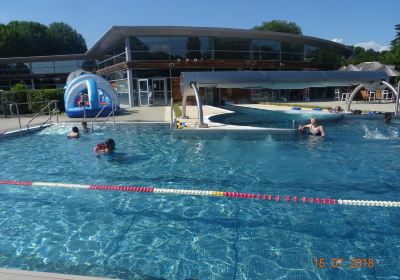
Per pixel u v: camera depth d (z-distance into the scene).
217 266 3.59
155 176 6.90
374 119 14.12
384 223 4.52
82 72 23.02
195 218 4.79
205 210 5.05
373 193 5.71
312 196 5.62
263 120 14.28
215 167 7.45
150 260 3.73
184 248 3.97
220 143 9.92
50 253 3.90
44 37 63.69
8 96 18.48
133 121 14.10
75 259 3.77
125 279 3.39
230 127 11.08
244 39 25.84
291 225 4.51
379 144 9.38
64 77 38.19
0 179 6.87
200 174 6.97
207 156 8.43
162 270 3.54
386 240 4.08
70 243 4.12
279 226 4.49
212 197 5.55
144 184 6.41
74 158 8.55
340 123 13.27
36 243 4.14
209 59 24.80
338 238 4.15
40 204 5.39
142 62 23.11
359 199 5.46
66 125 13.87
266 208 5.07
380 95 25.47
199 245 4.03
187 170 7.27
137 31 22.44
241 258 3.73
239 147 9.34
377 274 3.41
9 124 13.88
